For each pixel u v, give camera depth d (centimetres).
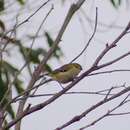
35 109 873
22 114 867
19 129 918
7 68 1409
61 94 892
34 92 910
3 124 930
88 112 860
